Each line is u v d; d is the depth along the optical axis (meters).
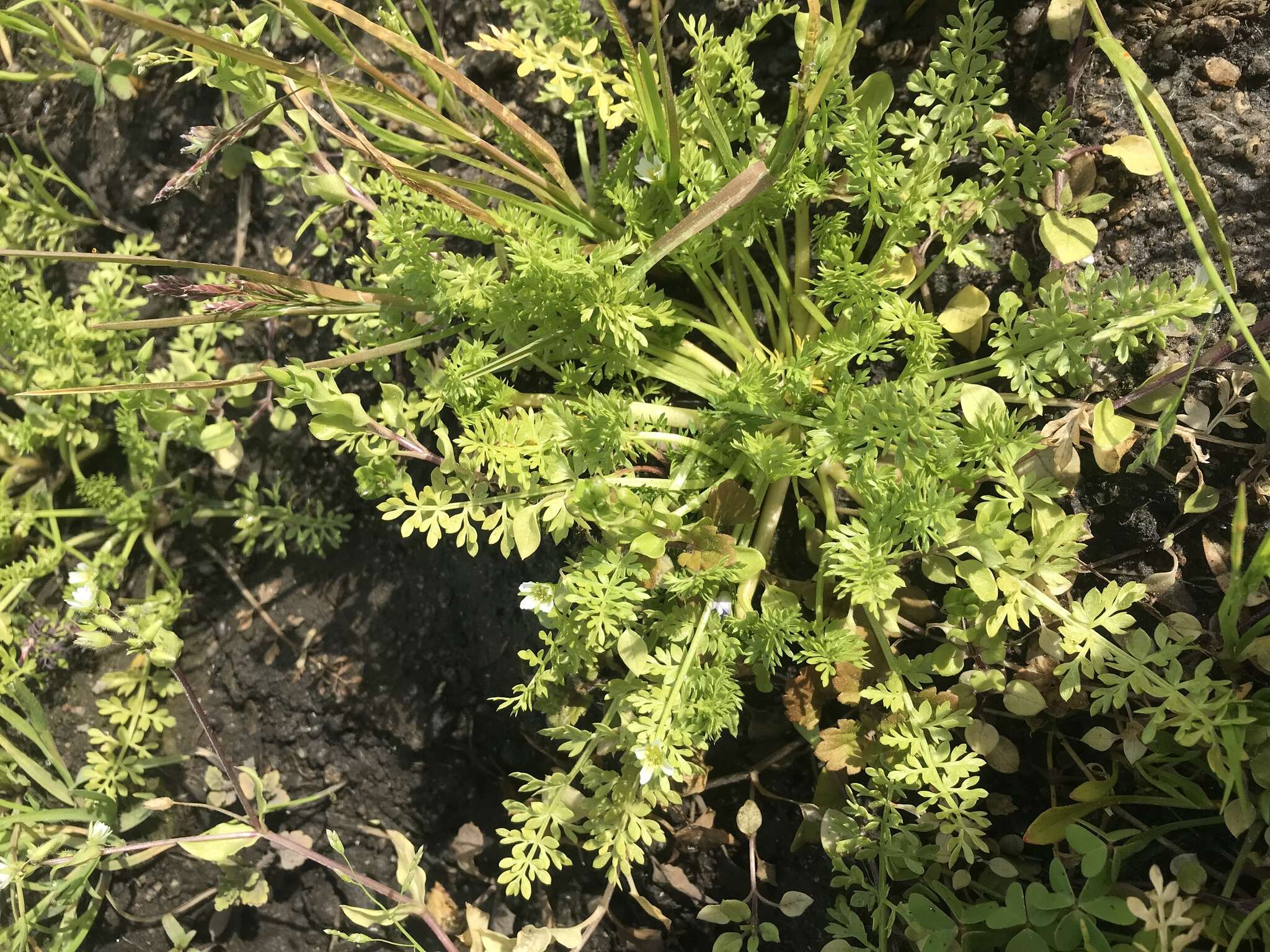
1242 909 0.17
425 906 0.24
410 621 0.26
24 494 0.29
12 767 0.28
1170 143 0.16
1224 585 0.19
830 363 0.19
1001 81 0.21
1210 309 0.16
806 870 0.22
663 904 0.23
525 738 0.24
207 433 0.25
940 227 0.19
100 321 0.26
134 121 0.28
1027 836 0.18
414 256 0.19
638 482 0.19
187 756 0.27
